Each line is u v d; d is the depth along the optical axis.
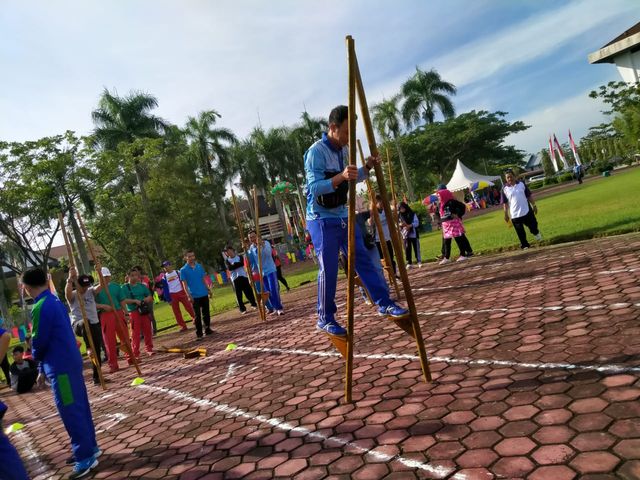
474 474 2.51
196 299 10.88
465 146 58.41
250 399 4.91
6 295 40.62
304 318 9.33
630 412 2.73
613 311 4.65
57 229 21.97
